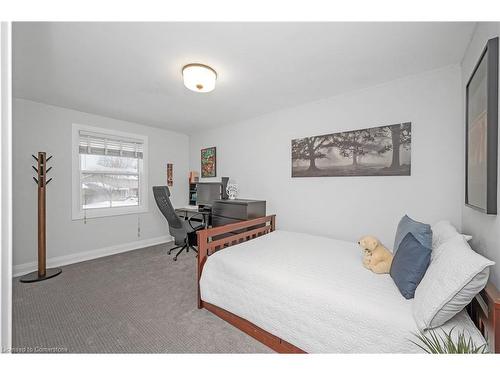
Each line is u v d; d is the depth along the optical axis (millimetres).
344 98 2434
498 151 1020
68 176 2992
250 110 3029
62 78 2084
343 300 1180
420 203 1995
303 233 2734
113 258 3219
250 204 2828
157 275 2615
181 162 4367
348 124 2408
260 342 1493
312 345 1229
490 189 1048
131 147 3666
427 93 1942
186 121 3574
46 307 1905
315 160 2672
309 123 2729
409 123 2023
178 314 1816
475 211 1397
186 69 1825
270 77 2070
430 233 1270
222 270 1740
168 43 1546
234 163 3635
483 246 1245
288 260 1728
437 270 1021
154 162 3949
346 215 2445
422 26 1361
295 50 1631
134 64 1831
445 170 1871
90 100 2662
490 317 852
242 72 1971
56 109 2877
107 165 3398
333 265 1636
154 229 3977
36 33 1421
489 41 1040
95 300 2033
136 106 2875
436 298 932
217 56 1713
